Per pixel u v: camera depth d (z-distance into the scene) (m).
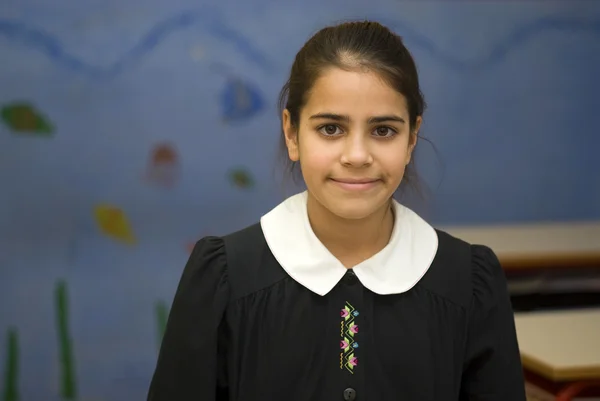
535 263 2.22
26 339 2.73
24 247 2.73
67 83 2.71
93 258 2.77
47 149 2.71
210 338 0.97
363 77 0.91
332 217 0.99
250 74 2.81
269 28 2.80
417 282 1.01
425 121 2.89
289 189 2.33
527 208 2.99
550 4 2.93
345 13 2.83
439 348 0.99
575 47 2.96
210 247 1.02
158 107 2.77
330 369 0.96
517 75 2.94
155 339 2.82
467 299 1.02
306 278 0.98
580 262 2.24
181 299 1.00
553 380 1.40
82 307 2.76
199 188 2.82
